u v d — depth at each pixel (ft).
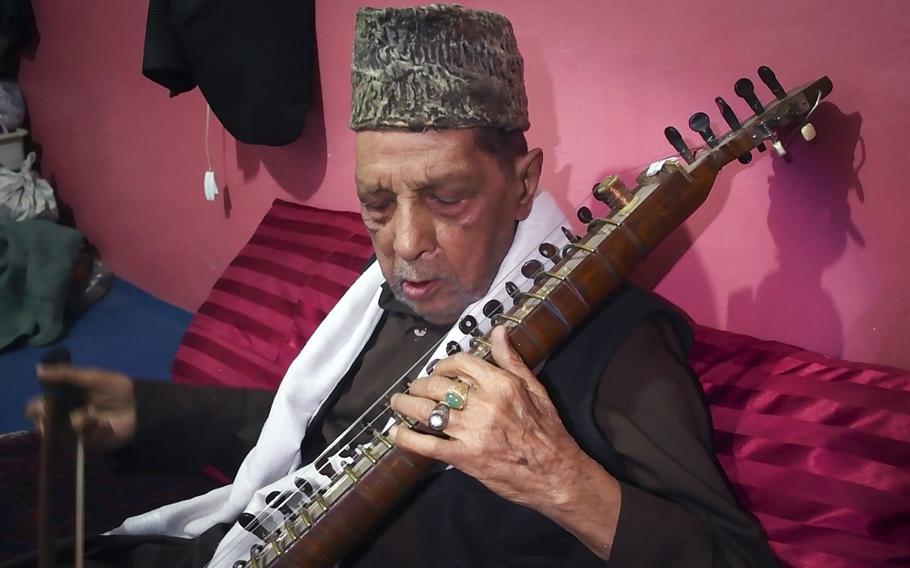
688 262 4.25
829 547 3.15
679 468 2.77
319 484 3.29
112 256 9.55
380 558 3.21
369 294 3.89
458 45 2.64
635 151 4.30
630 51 4.15
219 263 8.06
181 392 3.93
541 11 4.45
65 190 9.95
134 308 8.89
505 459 2.44
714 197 4.04
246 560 3.16
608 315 3.06
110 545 3.84
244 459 4.09
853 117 3.50
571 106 4.49
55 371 2.73
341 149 6.16
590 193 4.56
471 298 3.11
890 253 3.57
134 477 5.03
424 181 2.74
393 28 2.63
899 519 3.08
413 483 2.81
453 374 2.53
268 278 5.93
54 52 9.15
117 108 8.53
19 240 8.31
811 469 3.29
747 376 3.67
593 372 2.94
